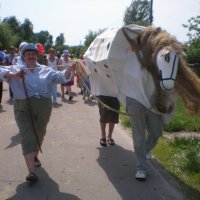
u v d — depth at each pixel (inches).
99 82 170.7
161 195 123.5
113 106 174.1
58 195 121.3
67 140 187.8
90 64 163.2
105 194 123.5
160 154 164.4
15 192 122.6
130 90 135.6
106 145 180.4
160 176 140.0
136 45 132.4
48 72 132.3
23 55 132.0
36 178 128.9
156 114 139.5
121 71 138.5
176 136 189.3
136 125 135.7
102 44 150.6
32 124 129.9
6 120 233.9
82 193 123.6
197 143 177.3
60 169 145.0
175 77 122.4
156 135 145.0
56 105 307.3
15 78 125.8
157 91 130.4
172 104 137.3
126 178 138.0
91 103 325.1
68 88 339.6
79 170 144.9
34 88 129.2
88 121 239.9
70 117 252.4
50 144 178.9
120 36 136.6
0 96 289.7
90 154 165.6
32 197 119.3
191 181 134.3
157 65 123.6
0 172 139.3
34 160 136.0
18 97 129.3
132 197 121.6
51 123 229.0
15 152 163.5
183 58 128.5
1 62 298.8
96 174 141.2
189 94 130.2
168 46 122.4
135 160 159.2
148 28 130.6
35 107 129.9
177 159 155.1
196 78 129.2
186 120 221.5
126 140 192.2
